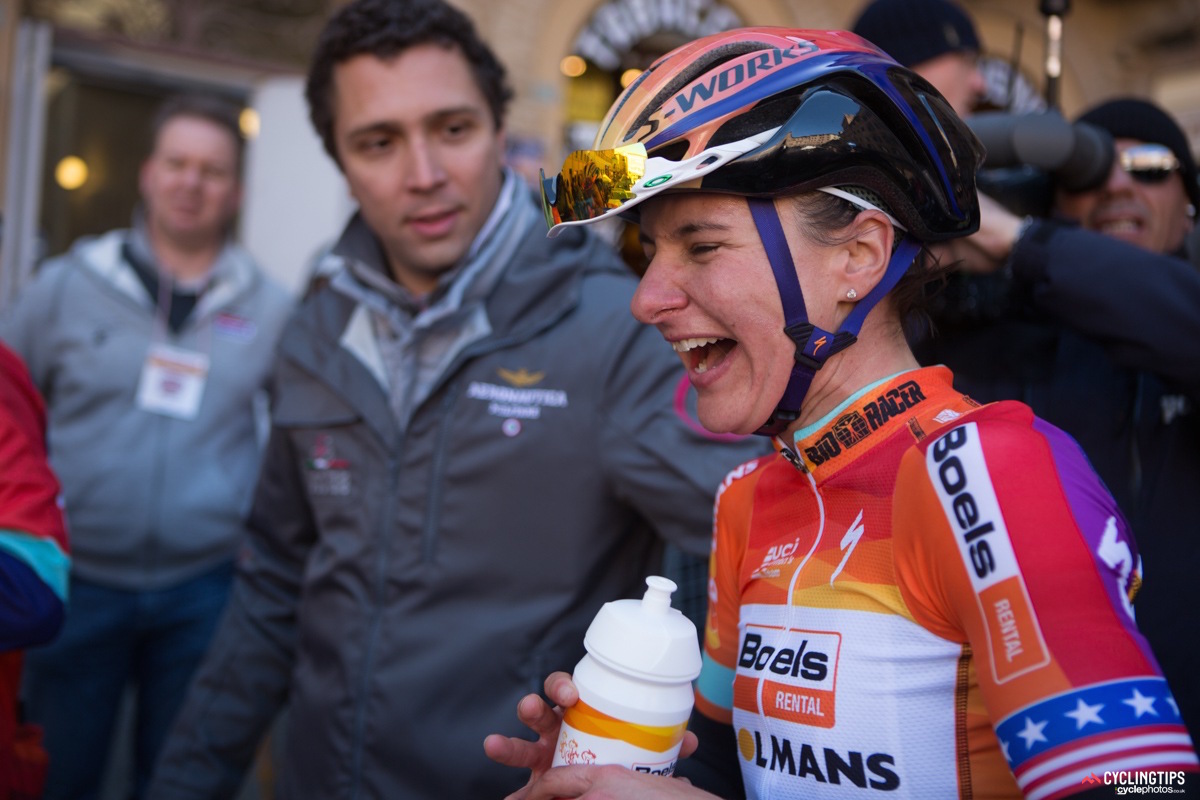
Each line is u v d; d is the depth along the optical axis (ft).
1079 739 2.12
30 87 17.17
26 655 8.07
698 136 2.70
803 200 2.73
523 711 2.91
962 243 5.12
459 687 4.74
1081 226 5.53
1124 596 2.31
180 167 9.18
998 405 2.57
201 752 5.72
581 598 4.83
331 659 5.05
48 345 8.87
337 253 5.27
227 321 9.24
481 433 4.85
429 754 4.71
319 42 5.19
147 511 8.48
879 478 2.73
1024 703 2.22
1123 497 4.94
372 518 5.03
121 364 8.77
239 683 5.76
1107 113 5.89
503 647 4.74
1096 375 5.12
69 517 8.39
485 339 4.93
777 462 3.20
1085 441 5.06
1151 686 2.16
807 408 2.92
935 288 3.16
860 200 2.74
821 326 2.77
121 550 8.39
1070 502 2.34
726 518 3.36
